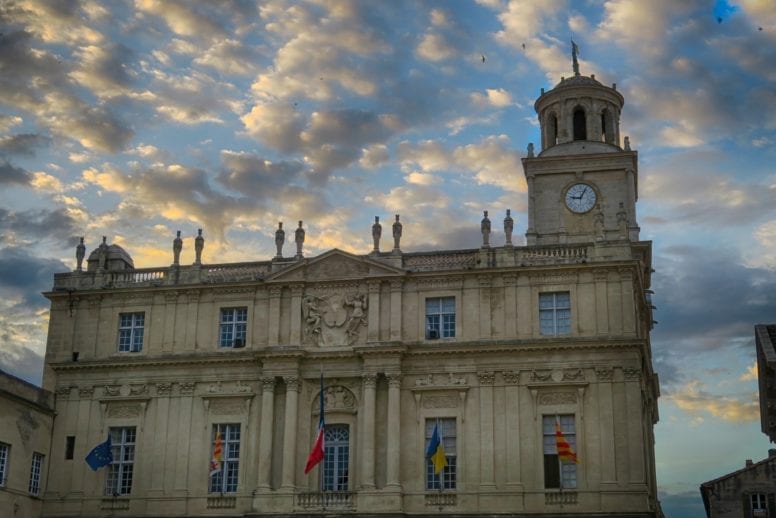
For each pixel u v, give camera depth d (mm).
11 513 60656
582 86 75250
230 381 64188
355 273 63969
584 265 60875
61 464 64688
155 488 62781
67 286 68500
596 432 58312
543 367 60031
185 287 66125
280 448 61875
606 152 72438
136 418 64562
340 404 62281
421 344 61531
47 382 66688
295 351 62188
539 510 57594
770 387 70188
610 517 56125
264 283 64938
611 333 59656
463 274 62469
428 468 60125
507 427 59469
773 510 59375
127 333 67000
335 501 59594
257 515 59531
